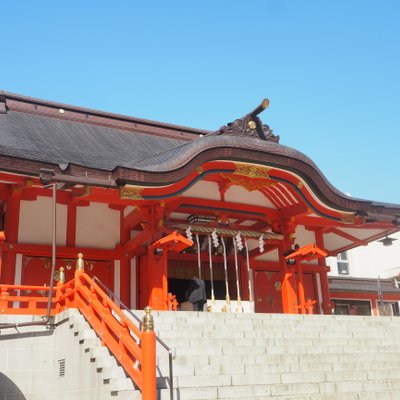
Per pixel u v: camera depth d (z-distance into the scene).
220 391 9.05
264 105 17.86
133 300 18.50
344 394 9.93
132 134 23.77
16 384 11.68
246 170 18.14
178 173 16.11
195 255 21.19
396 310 32.78
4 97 21.69
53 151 17.05
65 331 11.57
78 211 18.50
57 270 17.67
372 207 20.25
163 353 10.76
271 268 22.88
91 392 9.47
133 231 19.17
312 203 19.20
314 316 15.56
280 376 10.16
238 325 13.52
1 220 17.66
